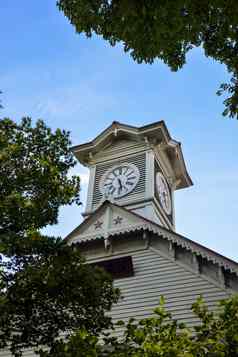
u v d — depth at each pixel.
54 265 7.38
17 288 7.07
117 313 11.43
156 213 16.95
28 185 7.77
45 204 7.74
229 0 6.21
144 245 12.91
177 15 6.27
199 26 6.75
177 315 10.80
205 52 7.38
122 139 19.47
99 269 8.18
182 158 19.92
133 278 12.22
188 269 11.78
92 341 6.37
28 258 7.44
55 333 7.43
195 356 6.20
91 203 17.73
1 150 7.71
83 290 7.50
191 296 11.15
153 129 18.47
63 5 7.07
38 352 7.04
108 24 6.73
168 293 11.45
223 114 7.66
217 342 6.44
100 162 19.23
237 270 11.05
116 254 13.09
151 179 17.41
